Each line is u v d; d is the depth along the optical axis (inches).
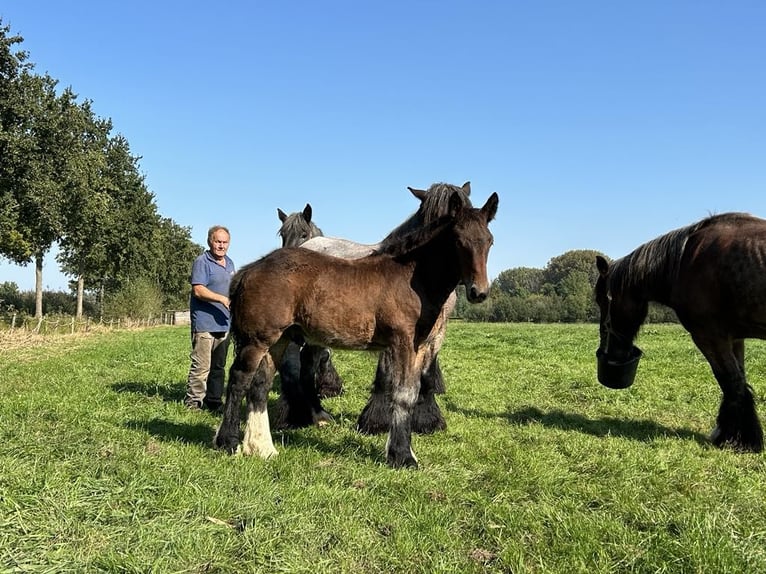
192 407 294.7
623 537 136.6
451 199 192.1
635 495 167.3
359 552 127.8
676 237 239.5
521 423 273.1
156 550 123.6
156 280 2164.1
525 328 1492.4
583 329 1403.8
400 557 126.1
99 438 208.1
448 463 199.5
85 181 1156.5
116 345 761.6
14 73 1091.9
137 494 151.5
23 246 1143.0
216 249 294.5
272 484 167.6
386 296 193.5
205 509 144.8
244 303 197.5
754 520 149.6
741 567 121.5
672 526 145.6
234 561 121.6
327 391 337.4
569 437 241.9
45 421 235.0
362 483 172.6
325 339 199.5
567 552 130.0
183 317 2005.4
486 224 192.7
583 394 359.6
